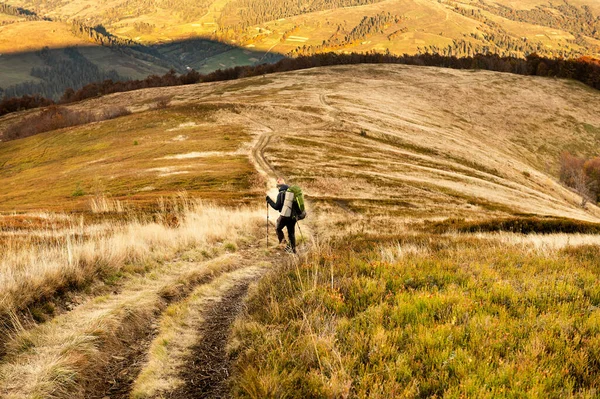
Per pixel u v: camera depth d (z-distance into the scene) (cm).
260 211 2700
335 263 861
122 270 884
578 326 500
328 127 8225
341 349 468
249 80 16638
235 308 757
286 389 410
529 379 392
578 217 5009
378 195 4547
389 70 16788
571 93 15000
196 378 496
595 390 374
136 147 7006
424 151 7562
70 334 557
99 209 2473
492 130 11456
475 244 1257
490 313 539
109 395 470
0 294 599
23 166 7850
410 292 637
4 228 1548
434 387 400
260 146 6588
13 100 19250
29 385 439
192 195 3700
